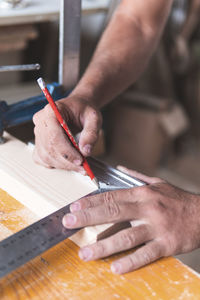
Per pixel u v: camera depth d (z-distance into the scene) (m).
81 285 0.67
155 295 0.65
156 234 0.74
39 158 0.94
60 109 0.95
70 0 1.00
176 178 2.87
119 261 0.70
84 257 0.70
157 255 0.72
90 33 2.72
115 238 0.72
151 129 2.79
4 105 1.03
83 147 0.89
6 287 0.66
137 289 0.66
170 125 2.86
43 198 0.84
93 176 0.88
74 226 0.72
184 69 3.06
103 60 1.22
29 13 1.88
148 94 2.96
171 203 0.78
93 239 0.74
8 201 0.90
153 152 2.89
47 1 2.17
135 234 0.73
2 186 0.94
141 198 0.78
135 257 0.71
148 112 2.78
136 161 2.94
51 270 0.70
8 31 2.19
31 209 0.88
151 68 2.86
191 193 0.85
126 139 2.93
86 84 1.12
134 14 1.32
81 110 0.99
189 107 3.32
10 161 0.97
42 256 0.73
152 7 1.31
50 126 0.90
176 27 2.74
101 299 0.64
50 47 2.75
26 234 0.73
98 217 0.73
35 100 1.09
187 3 2.71
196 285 0.68
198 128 3.35
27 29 2.27
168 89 3.01
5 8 1.93
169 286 0.67
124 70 1.23
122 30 1.29
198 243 0.76
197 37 3.15
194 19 2.82
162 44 2.77
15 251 0.69
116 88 1.21
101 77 1.16
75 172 0.94
